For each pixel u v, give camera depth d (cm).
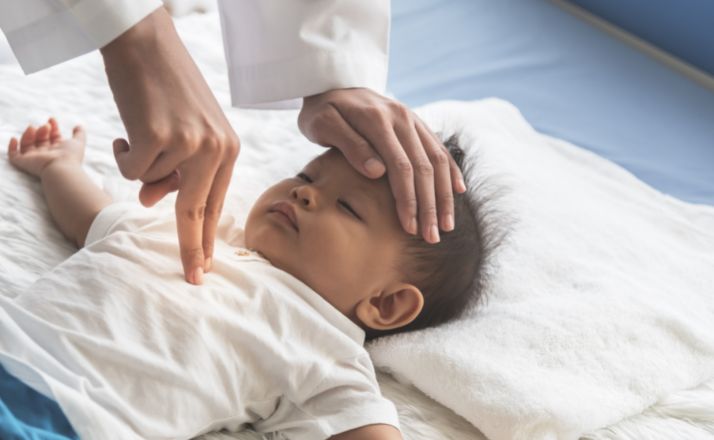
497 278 116
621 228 130
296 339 93
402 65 174
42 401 78
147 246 96
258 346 90
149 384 84
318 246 100
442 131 139
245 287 95
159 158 75
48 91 135
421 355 100
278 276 99
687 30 190
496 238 120
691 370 107
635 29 200
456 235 107
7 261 102
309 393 91
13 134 125
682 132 166
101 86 140
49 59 80
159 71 74
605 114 168
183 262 90
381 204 102
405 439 95
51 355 83
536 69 179
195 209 82
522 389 96
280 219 102
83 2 71
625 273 122
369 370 95
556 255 121
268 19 102
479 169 136
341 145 100
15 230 107
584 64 183
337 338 95
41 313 86
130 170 74
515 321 107
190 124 74
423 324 109
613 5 202
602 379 102
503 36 188
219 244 103
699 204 147
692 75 191
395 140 98
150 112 73
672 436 99
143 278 91
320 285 102
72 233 109
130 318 87
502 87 172
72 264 92
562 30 194
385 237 102
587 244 126
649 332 108
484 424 95
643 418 102
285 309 94
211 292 92
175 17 165
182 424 85
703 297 121
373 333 106
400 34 183
